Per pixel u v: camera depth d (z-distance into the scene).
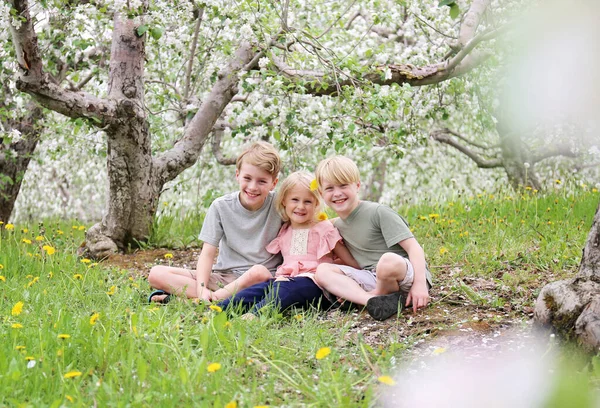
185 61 6.89
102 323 2.73
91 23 6.05
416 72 5.59
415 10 6.79
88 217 11.83
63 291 3.59
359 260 3.68
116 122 5.26
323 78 5.43
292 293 3.37
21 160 7.43
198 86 7.17
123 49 5.33
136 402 1.93
